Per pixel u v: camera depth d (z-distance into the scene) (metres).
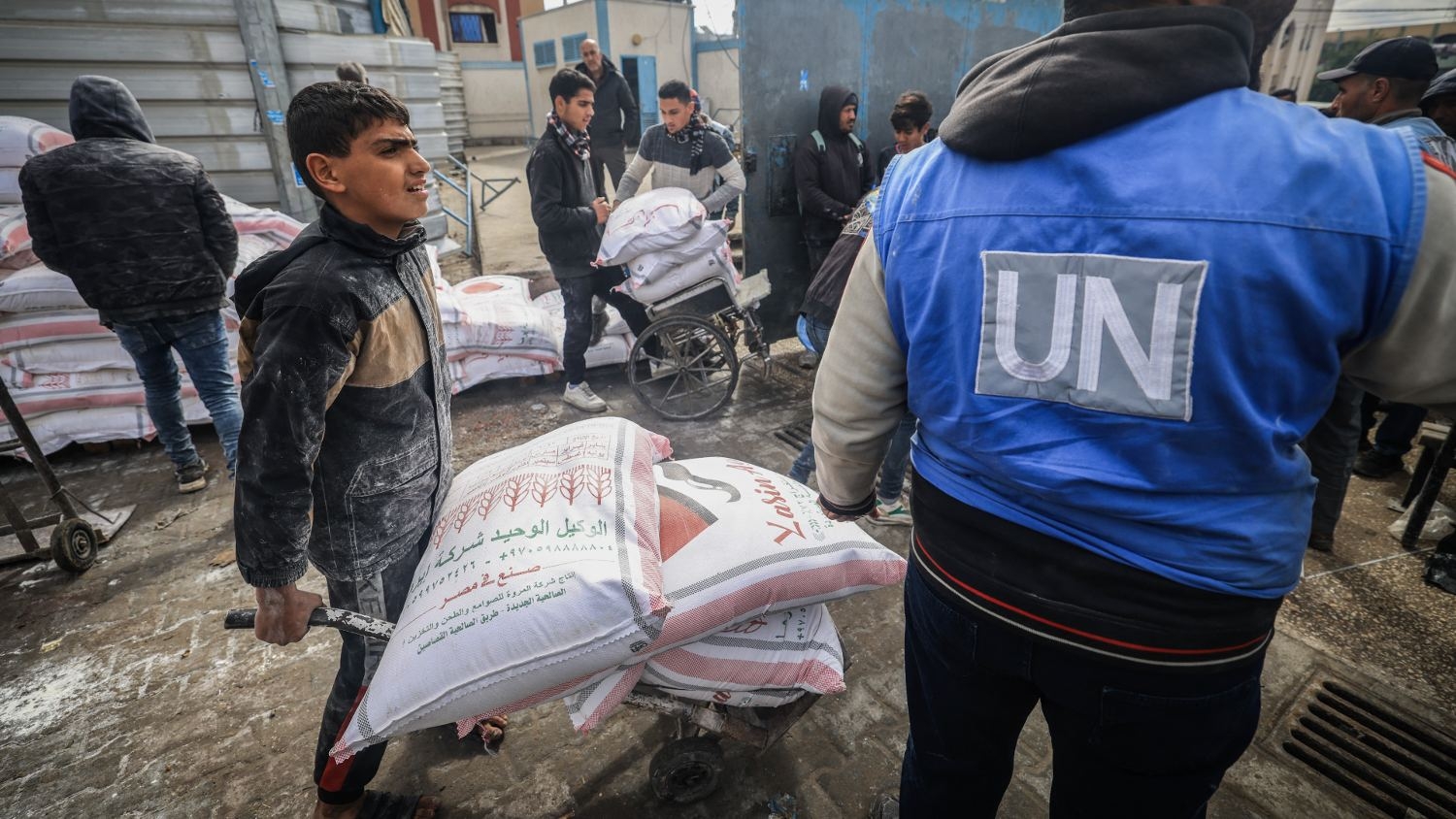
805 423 3.79
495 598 1.25
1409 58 2.45
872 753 1.87
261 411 1.12
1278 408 0.68
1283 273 0.63
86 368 3.40
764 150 4.23
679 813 1.72
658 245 3.39
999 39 4.93
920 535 0.96
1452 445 2.53
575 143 3.50
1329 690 2.05
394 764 1.87
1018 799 1.73
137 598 2.53
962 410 0.83
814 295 2.56
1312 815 1.70
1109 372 0.71
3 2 4.20
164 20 4.61
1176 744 0.82
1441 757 1.83
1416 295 0.63
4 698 2.10
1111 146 0.70
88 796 1.80
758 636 1.57
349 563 1.34
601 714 1.39
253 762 1.89
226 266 2.96
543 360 4.17
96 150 2.62
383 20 6.02
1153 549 0.74
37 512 3.06
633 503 1.43
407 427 1.35
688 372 3.85
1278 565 0.74
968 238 0.78
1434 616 2.34
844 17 4.23
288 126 1.14
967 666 0.94
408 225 1.30
